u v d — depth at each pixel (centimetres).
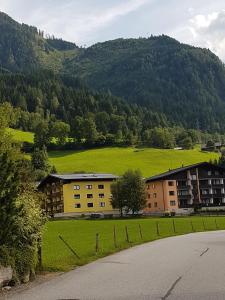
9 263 1591
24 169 1859
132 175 10950
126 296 1292
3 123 2317
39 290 1495
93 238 4356
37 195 1956
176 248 2998
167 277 1647
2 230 1543
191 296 1254
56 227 6756
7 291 1502
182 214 10869
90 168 17025
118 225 6925
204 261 2155
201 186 12575
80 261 2362
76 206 12481
